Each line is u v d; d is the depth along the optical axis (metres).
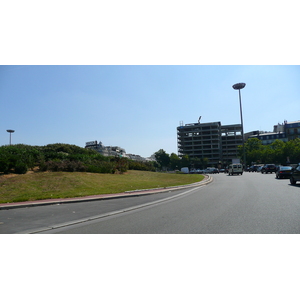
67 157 30.23
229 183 26.50
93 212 11.30
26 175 21.70
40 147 36.53
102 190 19.20
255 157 101.50
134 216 10.16
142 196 17.12
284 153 91.75
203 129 146.75
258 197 13.90
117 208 12.28
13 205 12.75
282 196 13.80
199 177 36.66
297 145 93.56
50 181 20.58
